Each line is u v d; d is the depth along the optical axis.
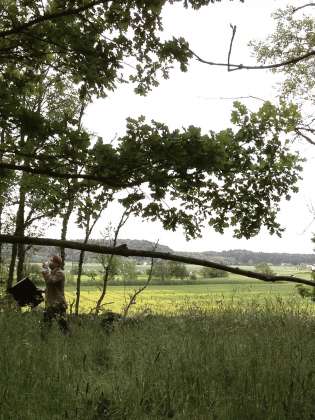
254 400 4.43
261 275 3.18
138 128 3.98
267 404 4.33
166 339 6.80
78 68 5.65
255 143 4.17
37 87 6.23
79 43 5.48
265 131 4.15
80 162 4.34
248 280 53.38
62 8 5.42
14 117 4.34
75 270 15.89
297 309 9.52
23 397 4.36
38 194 4.71
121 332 8.19
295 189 4.26
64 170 4.54
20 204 15.77
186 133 3.88
